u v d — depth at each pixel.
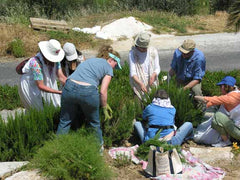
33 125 4.67
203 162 4.67
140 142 5.41
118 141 5.34
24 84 5.11
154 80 5.98
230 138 5.61
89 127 4.63
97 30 14.61
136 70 5.90
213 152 5.03
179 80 6.39
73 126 4.93
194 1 18.89
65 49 5.29
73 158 3.98
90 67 4.44
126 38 14.34
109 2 18.62
